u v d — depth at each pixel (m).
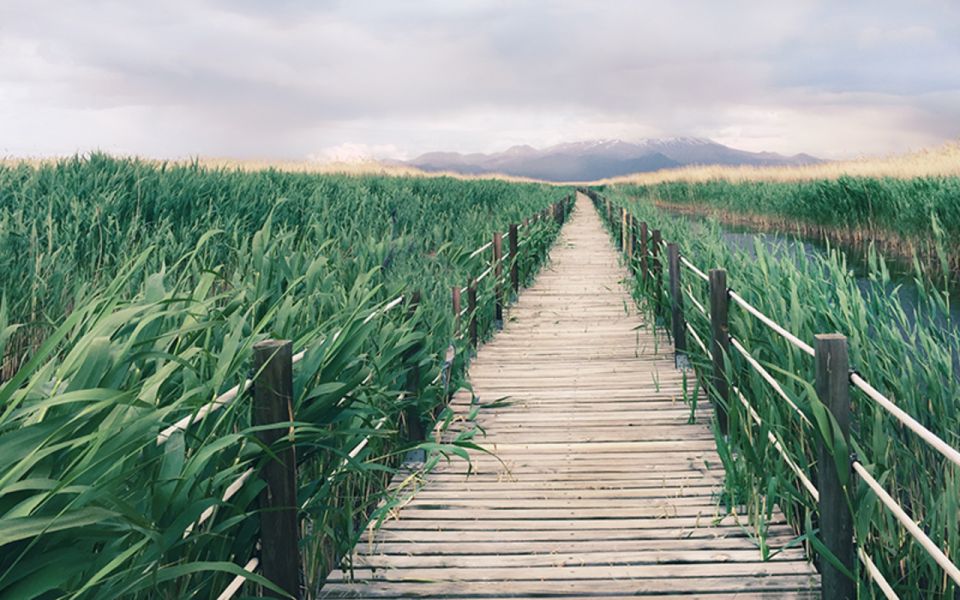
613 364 7.45
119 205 8.49
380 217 13.20
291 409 2.59
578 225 26.47
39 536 1.50
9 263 5.53
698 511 4.00
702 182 39.16
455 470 4.72
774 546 3.54
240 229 9.03
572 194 39.28
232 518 2.26
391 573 3.38
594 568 3.38
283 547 2.61
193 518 2.00
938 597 3.13
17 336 5.07
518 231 12.78
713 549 3.55
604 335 8.73
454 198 20.58
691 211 37.34
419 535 3.79
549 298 11.24
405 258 9.33
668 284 8.09
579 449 5.07
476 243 11.24
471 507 4.14
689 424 5.53
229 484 2.46
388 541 3.73
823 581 3.02
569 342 8.46
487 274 9.11
